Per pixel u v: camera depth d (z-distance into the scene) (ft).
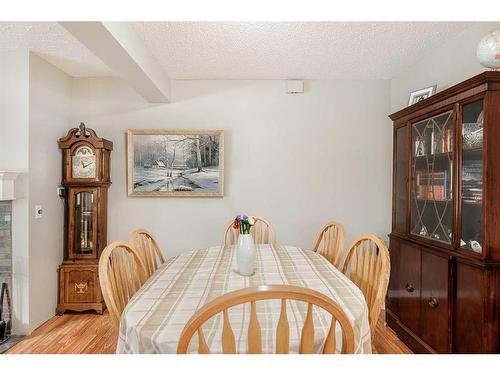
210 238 11.02
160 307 4.48
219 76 10.69
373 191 10.98
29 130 8.71
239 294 3.10
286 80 10.94
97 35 5.93
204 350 3.18
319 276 5.87
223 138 10.79
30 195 8.75
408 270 8.09
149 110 10.98
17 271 8.64
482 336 5.60
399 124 8.92
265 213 11.06
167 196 10.88
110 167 10.95
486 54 5.73
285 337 3.21
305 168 11.05
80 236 10.25
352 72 10.37
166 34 7.59
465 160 6.31
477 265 5.70
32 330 8.75
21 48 8.57
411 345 7.75
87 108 10.93
